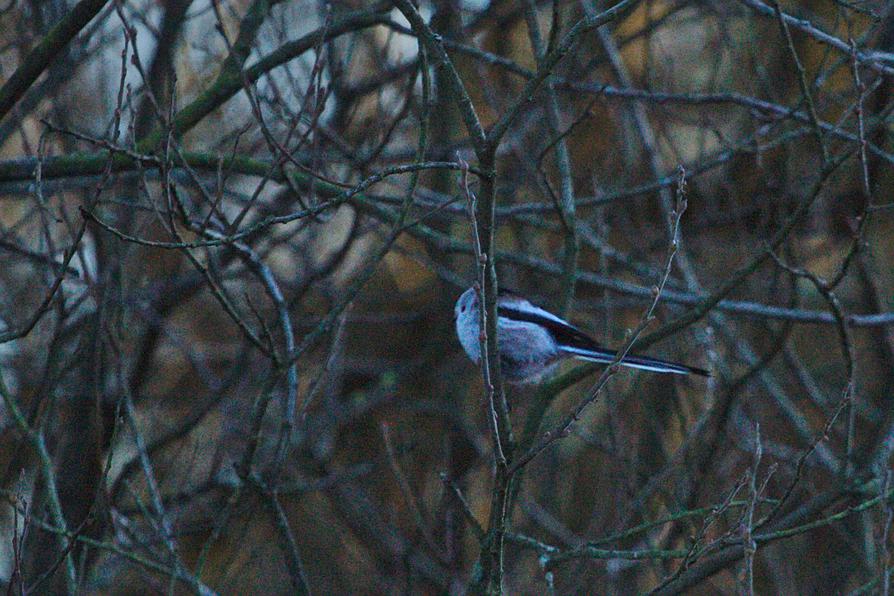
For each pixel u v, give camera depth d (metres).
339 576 14.48
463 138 15.50
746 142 10.98
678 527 10.51
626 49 15.40
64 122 11.10
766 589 13.03
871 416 13.21
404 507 14.58
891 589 8.21
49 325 12.70
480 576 7.44
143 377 13.34
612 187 14.64
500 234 15.57
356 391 15.98
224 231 8.40
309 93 8.12
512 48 15.77
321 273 12.43
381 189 14.98
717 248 14.88
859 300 15.09
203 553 8.23
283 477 14.02
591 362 9.34
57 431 13.09
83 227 7.18
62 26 8.61
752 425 11.94
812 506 9.00
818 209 13.55
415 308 16.03
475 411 15.75
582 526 14.05
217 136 14.27
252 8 10.61
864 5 11.09
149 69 12.41
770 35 14.63
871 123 9.95
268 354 8.19
